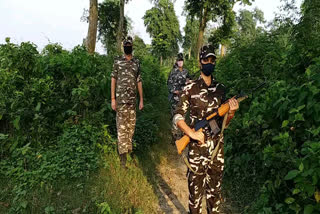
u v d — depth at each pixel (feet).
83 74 15.94
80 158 12.26
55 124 13.82
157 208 11.27
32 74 14.79
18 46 14.60
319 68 10.16
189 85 8.29
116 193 11.23
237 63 19.17
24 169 11.52
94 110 15.30
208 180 8.75
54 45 17.69
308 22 13.06
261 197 9.53
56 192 10.76
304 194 7.91
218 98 8.31
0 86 13.44
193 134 8.02
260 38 20.16
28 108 13.00
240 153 12.99
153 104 28.12
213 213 8.90
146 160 15.58
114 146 14.57
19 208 9.61
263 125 11.50
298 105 9.87
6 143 12.23
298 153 9.45
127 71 13.61
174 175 14.90
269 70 15.29
